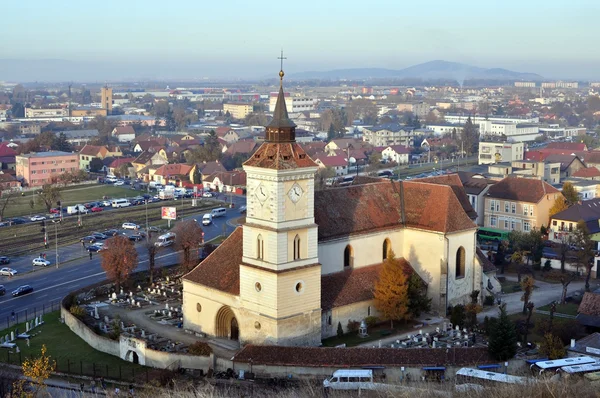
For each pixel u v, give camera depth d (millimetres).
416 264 152125
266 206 124562
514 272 185250
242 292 129625
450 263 149375
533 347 127750
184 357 122938
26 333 144250
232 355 126750
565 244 188250
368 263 147125
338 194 146500
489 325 131625
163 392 107312
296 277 126000
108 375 122000
